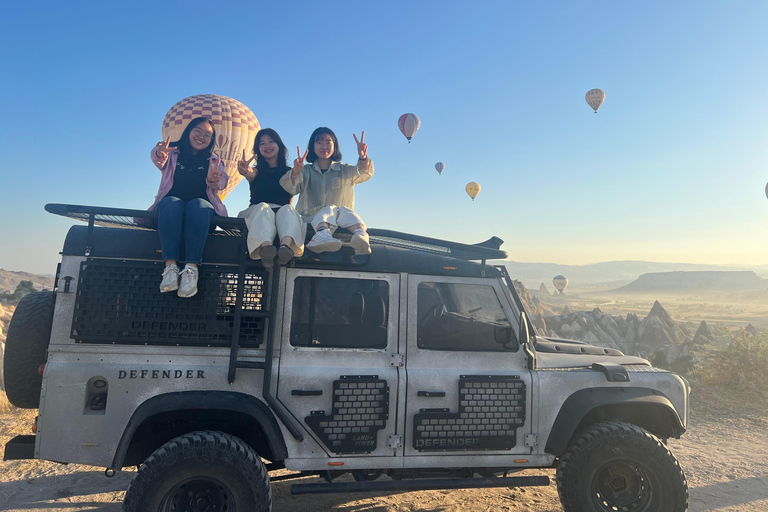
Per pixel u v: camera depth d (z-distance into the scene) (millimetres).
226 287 3814
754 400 9656
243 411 3596
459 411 3980
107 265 3680
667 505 3896
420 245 4328
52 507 4648
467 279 4262
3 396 7785
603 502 3986
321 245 3830
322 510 4715
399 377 3953
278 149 5039
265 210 3908
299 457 3770
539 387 4129
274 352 3846
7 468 5617
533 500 5004
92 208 3697
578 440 4016
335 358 3914
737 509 4883
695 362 16391
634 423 4461
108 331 3648
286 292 3930
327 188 5020
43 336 3803
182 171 4457
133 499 3334
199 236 3697
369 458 3865
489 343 4219
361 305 4043
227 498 3480
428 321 4148
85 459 3570
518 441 4055
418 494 5148
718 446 7086
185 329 3727
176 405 3543
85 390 3609
